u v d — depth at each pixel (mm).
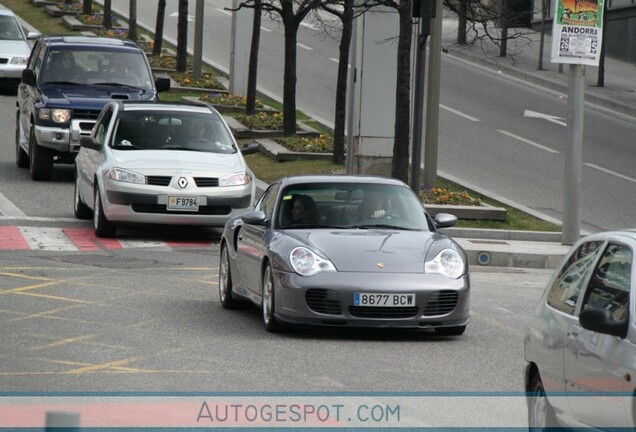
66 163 58812
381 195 29859
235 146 45656
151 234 45344
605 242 16938
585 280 16906
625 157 71500
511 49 116062
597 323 15211
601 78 98125
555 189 60344
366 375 22812
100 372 22438
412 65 64188
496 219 50062
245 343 25875
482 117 82000
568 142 46281
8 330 26641
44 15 119625
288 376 22469
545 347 17359
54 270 35938
